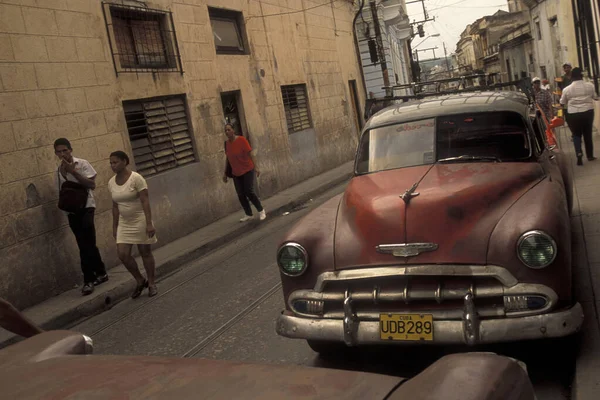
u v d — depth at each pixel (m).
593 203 7.83
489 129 4.86
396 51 36.75
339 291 4.04
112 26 9.89
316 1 19.89
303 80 17.92
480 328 3.63
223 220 12.10
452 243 3.79
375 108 19.11
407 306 3.84
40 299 7.82
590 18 16.89
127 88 10.05
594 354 3.74
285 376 1.52
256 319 5.79
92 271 7.86
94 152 9.20
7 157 7.71
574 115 10.97
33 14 8.41
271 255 8.48
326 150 19.05
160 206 10.59
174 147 11.33
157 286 8.12
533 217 3.73
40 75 8.40
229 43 14.07
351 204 4.38
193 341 5.54
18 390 1.51
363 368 4.30
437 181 4.29
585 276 5.07
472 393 1.41
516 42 41.06
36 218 7.93
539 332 3.57
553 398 3.54
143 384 1.47
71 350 1.91
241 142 11.14
